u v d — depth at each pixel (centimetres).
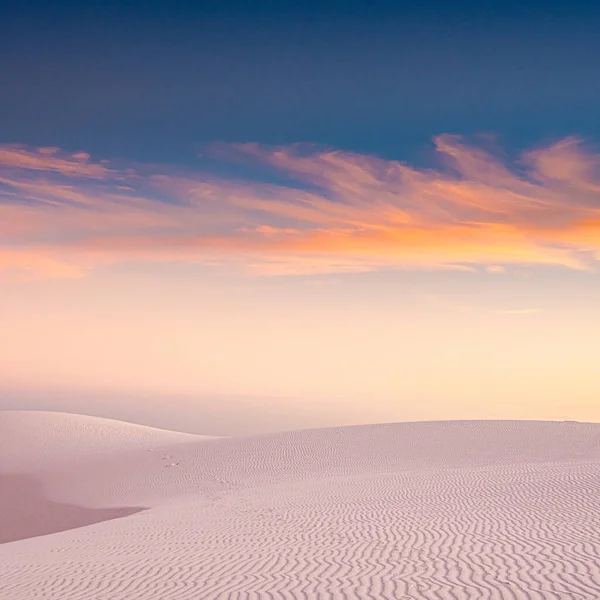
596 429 4909
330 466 4225
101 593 1151
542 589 989
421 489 2600
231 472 4253
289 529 1817
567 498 1969
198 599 1064
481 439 4731
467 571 1138
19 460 5394
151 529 2053
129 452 5231
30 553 1717
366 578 1139
